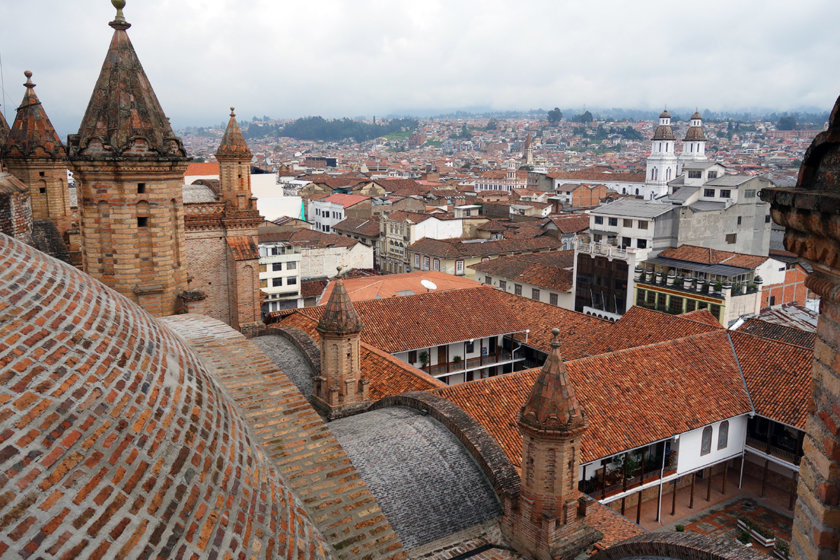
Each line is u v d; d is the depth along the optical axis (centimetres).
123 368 1137
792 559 985
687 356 4184
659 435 3553
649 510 4019
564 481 2198
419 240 11412
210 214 4628
